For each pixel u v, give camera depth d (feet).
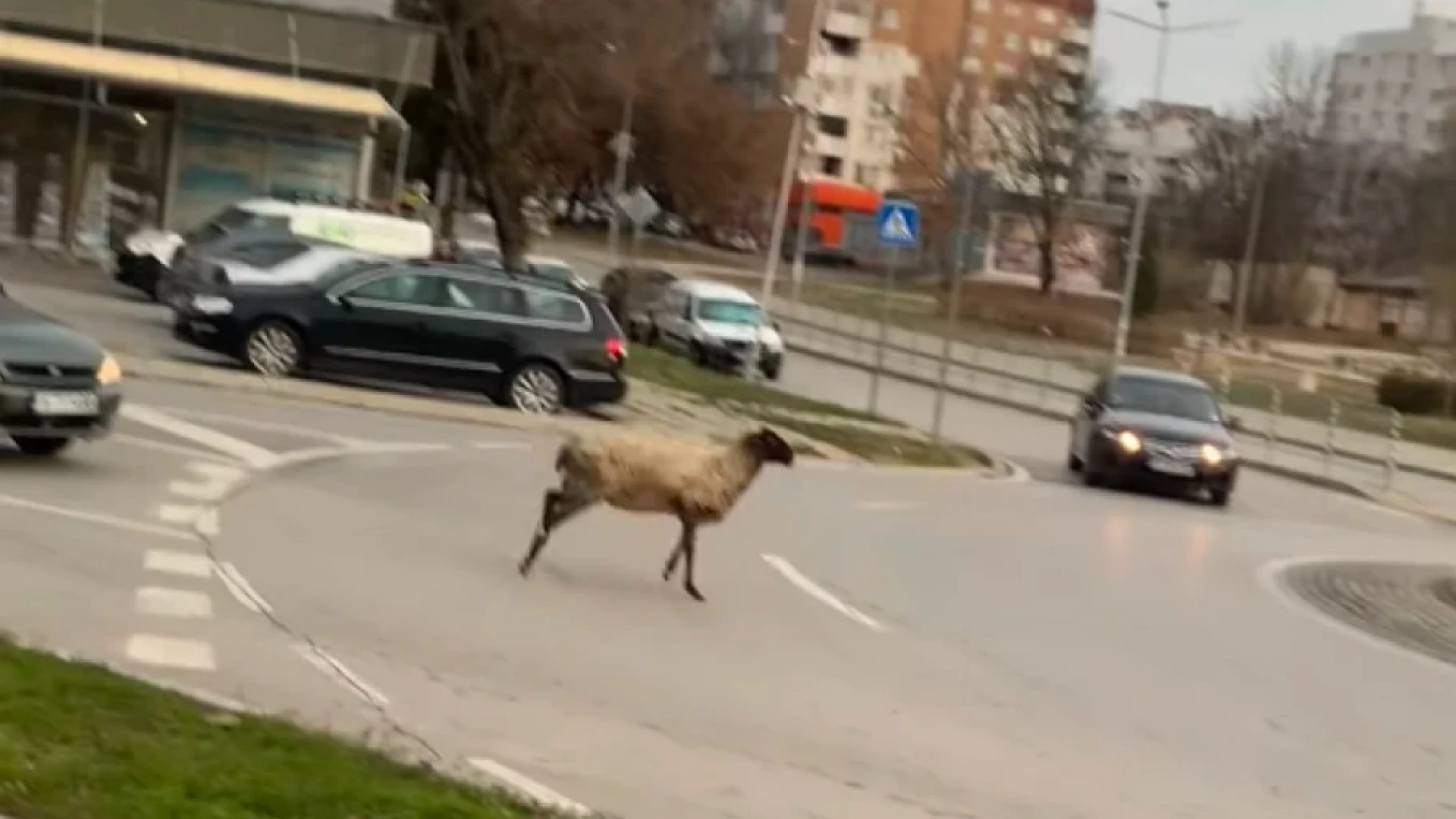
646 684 46.85
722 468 60.34
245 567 55.36
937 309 330.54
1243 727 50.93
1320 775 46.03
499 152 207.31
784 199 314.96
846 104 524.93
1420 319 372.79
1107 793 41.19
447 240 223.10
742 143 386.32
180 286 130.62
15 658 36.29
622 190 337.52
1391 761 48.83
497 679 45.29
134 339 121.60
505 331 117.29
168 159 170.09
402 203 212.64
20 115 166.09
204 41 180.75
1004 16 544.21
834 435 132.16
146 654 42.83
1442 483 189.06
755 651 53.36
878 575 72.08
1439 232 372.79
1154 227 377.30
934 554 80.43
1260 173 357.20
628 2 240.73
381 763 32.99
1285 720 52.85
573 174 367.04
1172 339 309.22
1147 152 253.24
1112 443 129.70
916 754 42.88
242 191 172.76
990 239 365.20
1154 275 340.18
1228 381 236.63
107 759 29.48
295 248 136.87
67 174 167.73
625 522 76.84
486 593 56.65
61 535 56.54
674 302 207.92
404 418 105.60
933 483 116.47
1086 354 271.08
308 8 183.32
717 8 381.19
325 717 38.93
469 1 203.51
